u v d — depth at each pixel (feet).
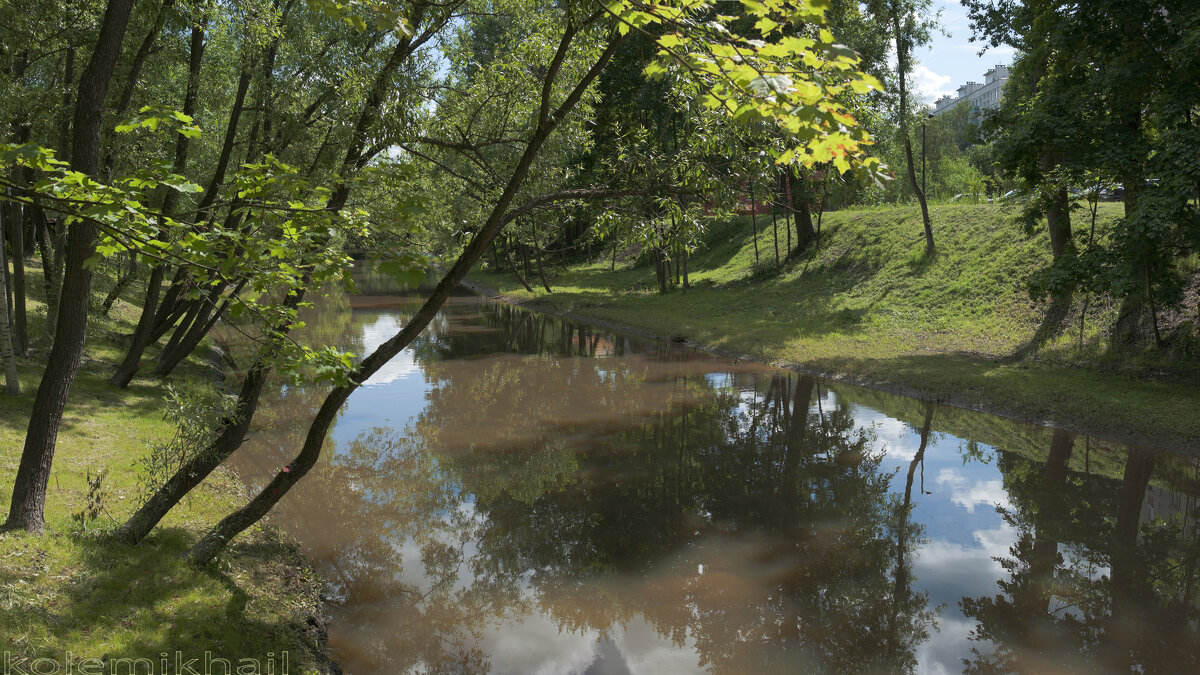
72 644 16.48
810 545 29.48
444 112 27.58
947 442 43.47
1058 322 61.46
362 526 30.83
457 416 50.44
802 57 8.51
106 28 20.59
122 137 36.22
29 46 37.14
